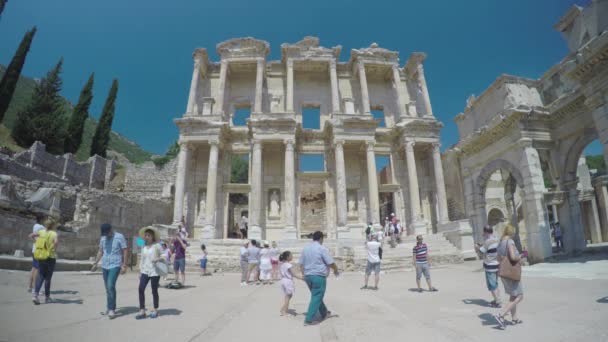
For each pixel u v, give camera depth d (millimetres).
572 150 21656
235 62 35188
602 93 16734
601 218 38375
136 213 30250
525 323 6965
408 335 6234
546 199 21156
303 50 35469
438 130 33875
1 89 36750
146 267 7785
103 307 8906
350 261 22312
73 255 22359
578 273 14547
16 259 14797
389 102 37969
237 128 34125
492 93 25141
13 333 6059
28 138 38750
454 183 37500
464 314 7984
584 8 19891
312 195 45219
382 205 46469
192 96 33562
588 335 5938
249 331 6559
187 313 8281
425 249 12242
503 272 7035
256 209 29500
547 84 23547
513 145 22625
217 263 22562
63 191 25656
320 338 6078
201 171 34031
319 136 34531
